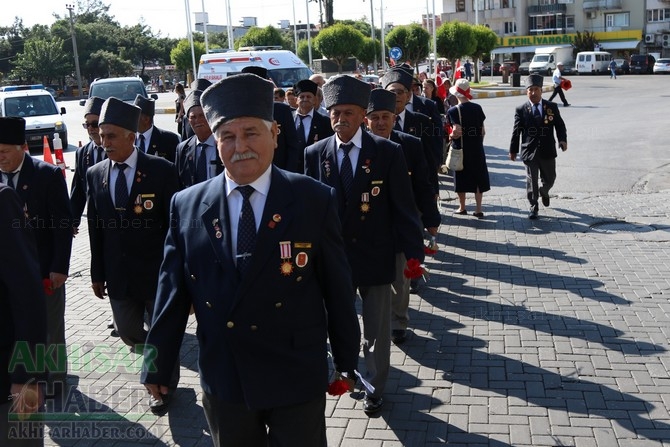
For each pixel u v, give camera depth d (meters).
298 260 2.94
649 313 6.23
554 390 4.91
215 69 19.52
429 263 8.12
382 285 4.73
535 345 5.69
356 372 3.21
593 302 6.59
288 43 53.78
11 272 3.01
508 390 4.95
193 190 3.11
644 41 63.78
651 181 12.41
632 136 17.86
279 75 19.19
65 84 73.69
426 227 5.58
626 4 63.97
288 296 2.94
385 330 4.71
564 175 13.24
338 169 4.79
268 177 2.99
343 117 4.74
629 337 5.74
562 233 9.20
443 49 42.38
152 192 4.90
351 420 4.66
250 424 3.04
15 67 75.00
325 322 3.12
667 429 4.35
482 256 8.32
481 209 10.75
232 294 2.90
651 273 7.36
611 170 13.53
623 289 6.90
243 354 2.92
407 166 5.37
